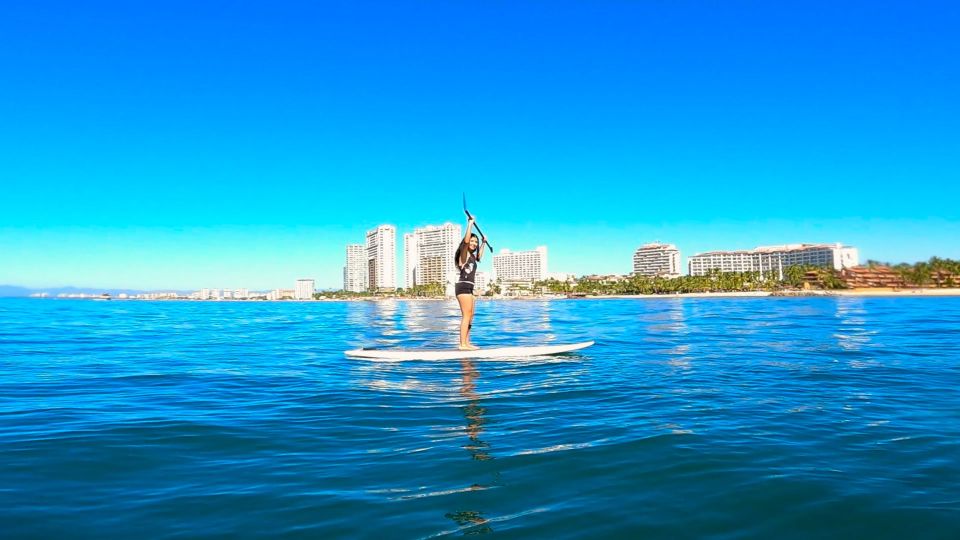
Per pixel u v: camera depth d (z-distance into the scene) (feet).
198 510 15.30
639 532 13.65
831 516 14.46
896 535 13.35
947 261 567.59
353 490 16.71
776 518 14.39
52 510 15.35
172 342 70.79
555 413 27.02
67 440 22.71
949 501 15.28
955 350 51.83
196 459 20.12
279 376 40.34
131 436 23.34
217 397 32.19
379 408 28.68
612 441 21.68
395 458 19.93
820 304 223.71
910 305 193.47
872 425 23.80
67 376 40.91
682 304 273.75
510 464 18.98
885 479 17.07
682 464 18.72
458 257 52.75
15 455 20.59
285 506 15.52
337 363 47.65
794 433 22.61
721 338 67.72
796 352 51.29
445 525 14.14
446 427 24.49
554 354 52.06
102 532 13.93
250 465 19.35
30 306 276.82
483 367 43.88
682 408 27.63
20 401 31.22
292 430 24.22
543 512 14.90
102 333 86.79
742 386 33.81
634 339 67.87
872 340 62.34
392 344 66.54
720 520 14.32
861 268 583.99
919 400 29.07
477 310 220.02
